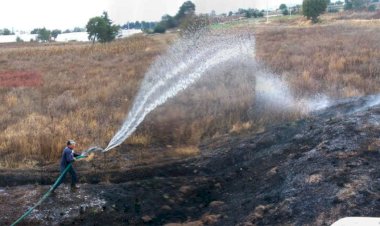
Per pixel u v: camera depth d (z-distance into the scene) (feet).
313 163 32.94
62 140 44.88
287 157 37.22
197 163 40.57
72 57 124.36
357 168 30.22
